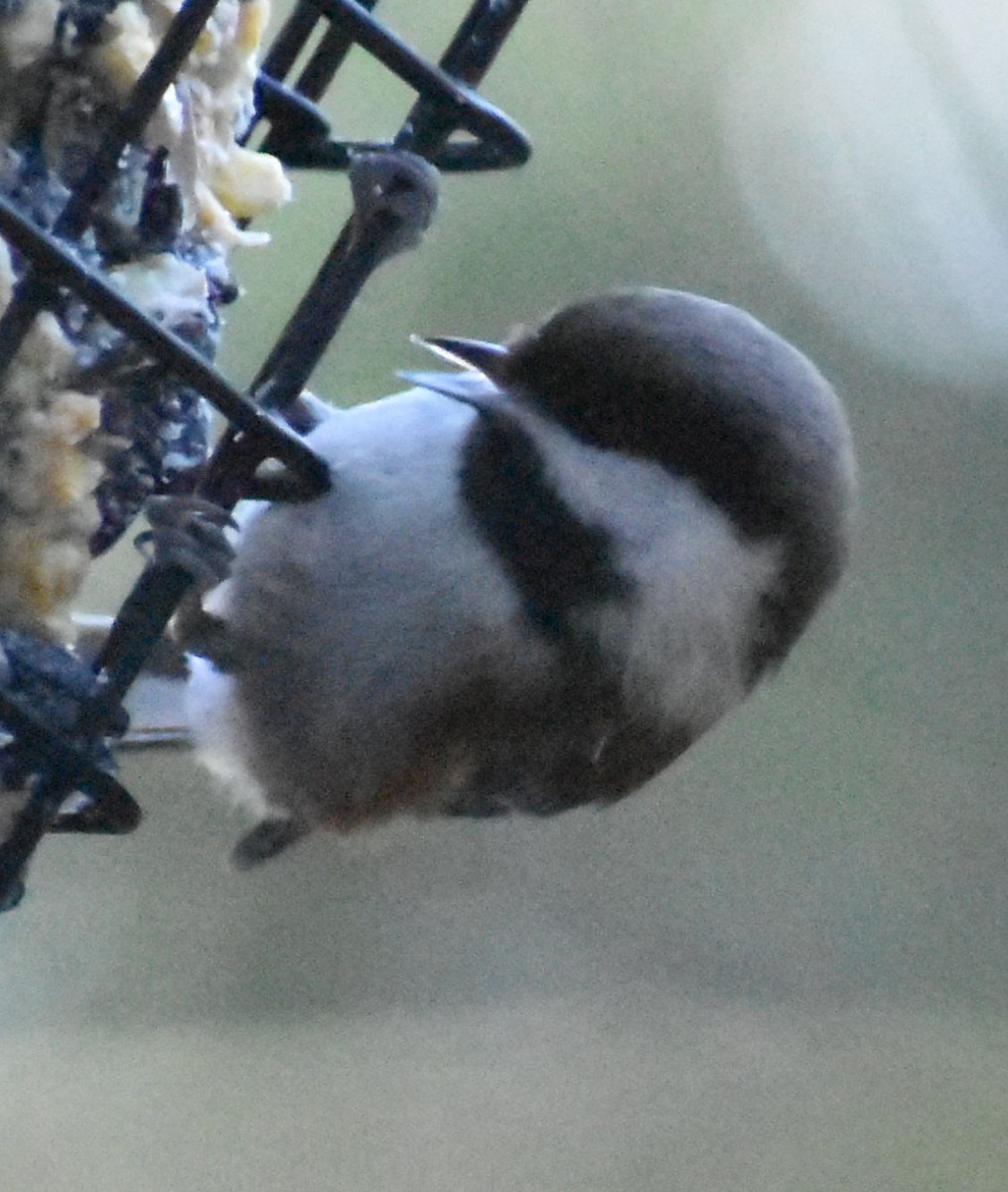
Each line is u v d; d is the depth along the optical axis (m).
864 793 12.34
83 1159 10.08
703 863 12.37
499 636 5.30
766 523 5.28
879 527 11.91
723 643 5.33
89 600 7.70
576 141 10.30
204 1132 10.52
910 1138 10.98
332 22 5.06
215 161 5.28
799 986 11.99
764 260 10.66
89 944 11.53
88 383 4.94
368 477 5.41
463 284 9.91
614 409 5.24
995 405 11.40
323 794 5.78
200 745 5.99
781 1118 11.04
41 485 4.95
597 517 5.25
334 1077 10.90
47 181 4.91
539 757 5.55
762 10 10.48
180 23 4.70
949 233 10.85
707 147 10.48
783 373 5.31
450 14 8.68
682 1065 11.46
